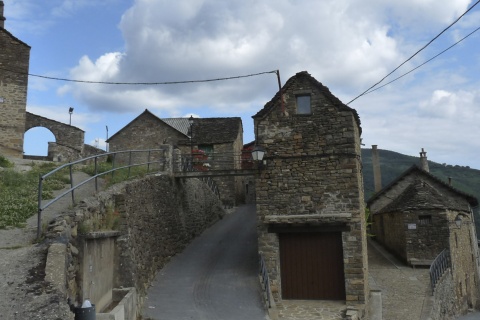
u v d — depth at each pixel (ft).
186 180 62.49
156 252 45.91
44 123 87.71
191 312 33.65
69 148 82.48
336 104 44.75
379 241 89.20
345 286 42.24
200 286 40.88
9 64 67.67
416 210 68.80
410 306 50.16
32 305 17.12
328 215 42.63
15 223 27.55
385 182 257.14
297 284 44.04
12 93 67.36
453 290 64.95
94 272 27.02
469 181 259.19
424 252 67.67
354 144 43.96
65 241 22.98
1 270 19.99
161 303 35.88
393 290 56.65
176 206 56.39
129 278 32.04
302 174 44.80
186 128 100.48
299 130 45.55
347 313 37.47
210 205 75.00
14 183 39.83
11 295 17.83
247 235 63.93
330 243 44.04
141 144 97.60
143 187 43.98
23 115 67.82
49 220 26.61
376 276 63.72
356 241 42.57
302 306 41.11
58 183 40.78
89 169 50.78
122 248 32.89
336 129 44.55
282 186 45.06
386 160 300.40
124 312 25.09
